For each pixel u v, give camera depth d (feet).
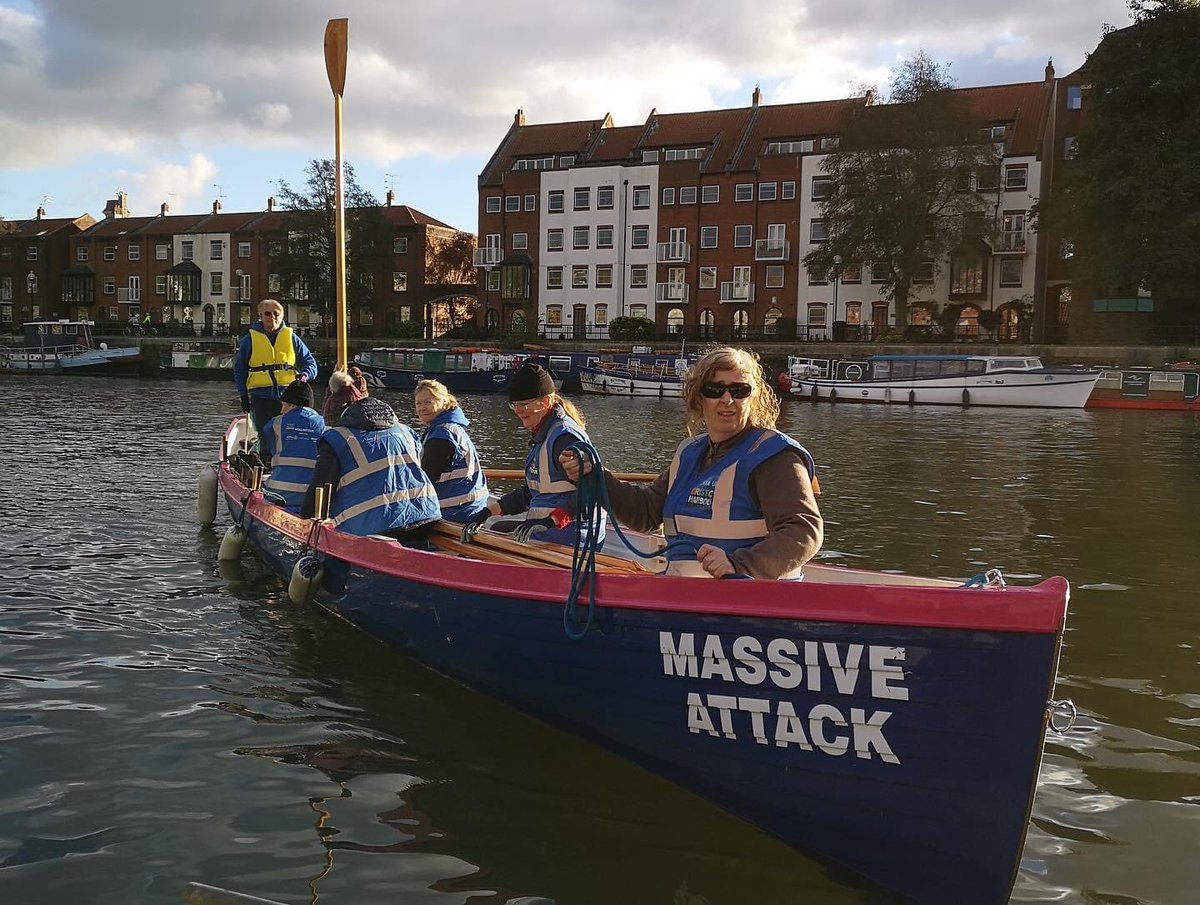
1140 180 125.80
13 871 11.21
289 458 25.41
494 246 199.21
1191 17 128.57
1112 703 16.81
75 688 16.89
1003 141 158.71
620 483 13.52
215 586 23.65
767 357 148.15
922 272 162.30
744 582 11.51
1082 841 12.19
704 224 182.50
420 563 16.57
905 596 10.55
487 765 14.12
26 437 60.34
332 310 204.95
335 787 13.43
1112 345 136.46
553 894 10.98
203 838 12.04
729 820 12.69
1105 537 31.65
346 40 35.63
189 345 181.06
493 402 117.60
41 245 252.62
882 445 65.82
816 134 178.09
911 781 11.04
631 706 13.19
